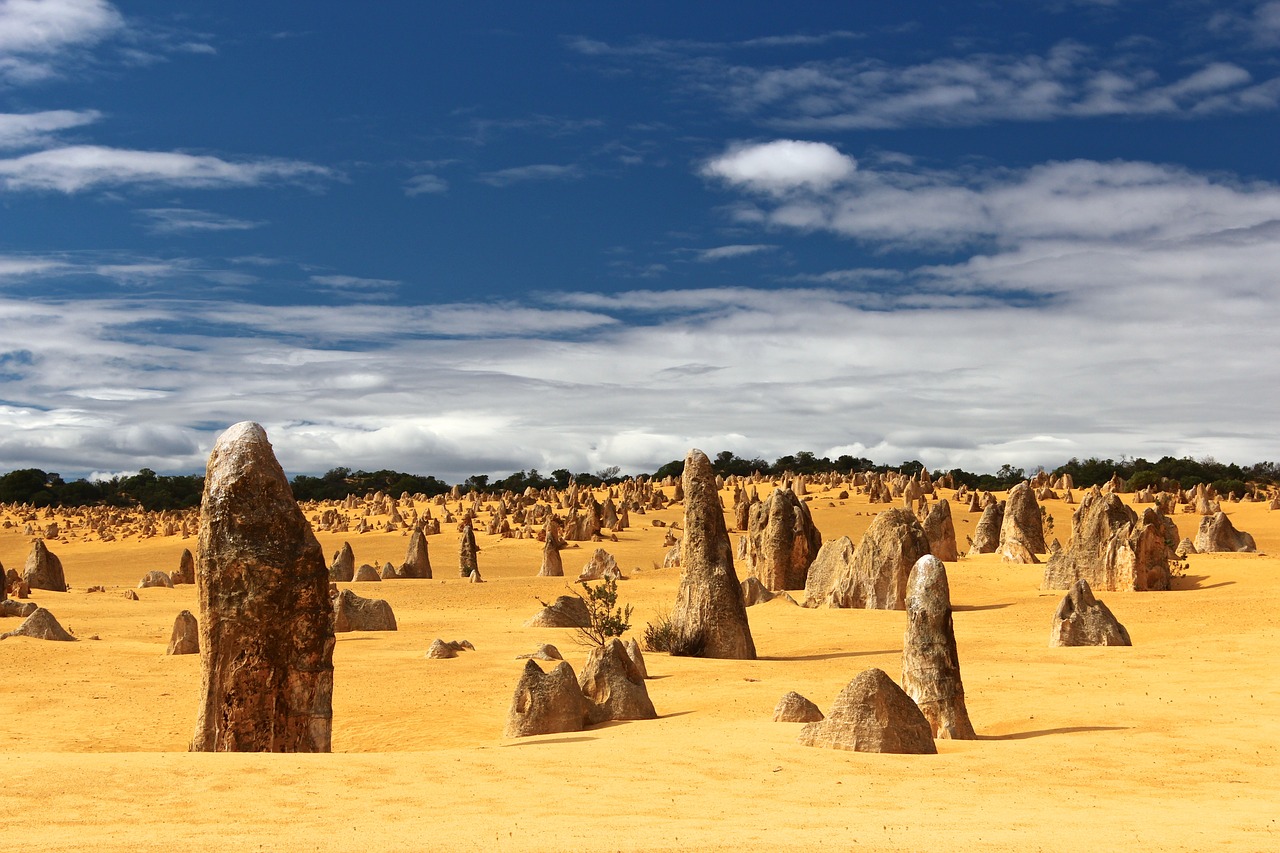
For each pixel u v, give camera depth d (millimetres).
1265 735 20484
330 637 20156
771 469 193375
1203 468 153375
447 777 16188
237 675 19516
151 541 115562
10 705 27016
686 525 35188
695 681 28922
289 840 12281
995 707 23891
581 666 32188
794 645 36594
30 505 192500
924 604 21062
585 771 16891
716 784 16219
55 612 50156
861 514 106250
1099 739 20172
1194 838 13102
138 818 13211
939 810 14781
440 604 54000
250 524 19812
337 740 23469
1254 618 36625
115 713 26172
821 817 14195
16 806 13633
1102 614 33750
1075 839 12969
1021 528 60250
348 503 159500
